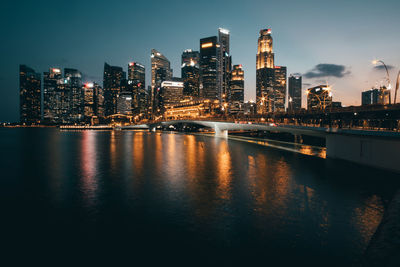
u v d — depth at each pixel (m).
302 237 16.88
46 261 14.20
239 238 16.83
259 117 80.88
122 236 17.23
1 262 14.04
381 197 25.45
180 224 19.16
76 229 18.41
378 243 15.63
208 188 29.88
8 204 24.44
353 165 42.09
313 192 27.66
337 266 13.50
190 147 83.00
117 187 30.64
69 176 37.62
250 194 27.19
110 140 121.38
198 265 13.76
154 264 13.88
